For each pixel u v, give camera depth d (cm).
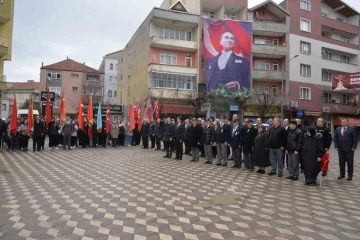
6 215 573
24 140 1677
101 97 5259
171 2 3866
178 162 1312
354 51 4172
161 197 712
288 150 984
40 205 638
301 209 637
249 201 692
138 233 492
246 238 479
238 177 985
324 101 3859
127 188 799
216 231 506
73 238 470
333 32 4150
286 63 3591
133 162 1283
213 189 805
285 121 1098
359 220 573
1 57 2628
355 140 987
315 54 3800
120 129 2073
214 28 3291
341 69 4006
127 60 4472
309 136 898
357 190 828
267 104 3262
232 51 3316
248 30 3388
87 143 1934
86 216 571
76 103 5228
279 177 1005
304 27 3772
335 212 620
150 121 2031
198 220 558
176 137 1409
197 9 3422
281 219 572
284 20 3672
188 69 3322
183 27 3469
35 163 1220
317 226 538
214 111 3241
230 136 1205
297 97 3634
